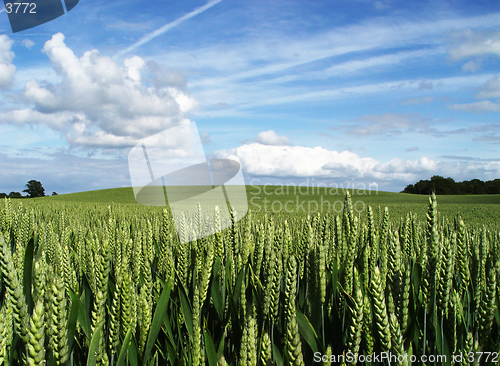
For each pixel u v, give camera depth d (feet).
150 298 6.00
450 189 238.68
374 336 4.32
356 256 8.59
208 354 4.63
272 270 5.44
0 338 3.91
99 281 4.32
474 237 8.53
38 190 278.87
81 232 16.96
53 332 3.53
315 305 5.54
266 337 4.23
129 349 5.21
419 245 8.55
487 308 4.76
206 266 6.01
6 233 14.34
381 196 173.17
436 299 5.52
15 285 3.49
